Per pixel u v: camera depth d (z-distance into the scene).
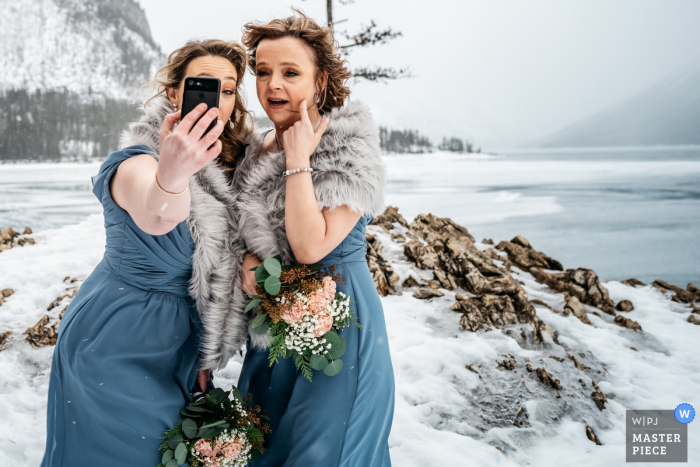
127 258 1.61
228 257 1.75
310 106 1.92
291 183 1.66
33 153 147.62
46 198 34.84
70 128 160.12
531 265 5.85
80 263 4.61
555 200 35.34
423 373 3.38
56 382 1.59
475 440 2.80
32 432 2.62
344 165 1.68
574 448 2.85
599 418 3.15
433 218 6.78
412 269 5.00
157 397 1.60
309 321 1.65
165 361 1.66
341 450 1.71
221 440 1.68
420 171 81.62
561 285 5.23
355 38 9.92
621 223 24.84
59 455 1.55
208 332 1.73
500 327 4.02
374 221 6.51
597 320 4.70
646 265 15.76
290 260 1.80
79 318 1.58
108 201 1.54
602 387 3.51
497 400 3.16
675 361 4.03
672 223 25.05
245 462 1.77
